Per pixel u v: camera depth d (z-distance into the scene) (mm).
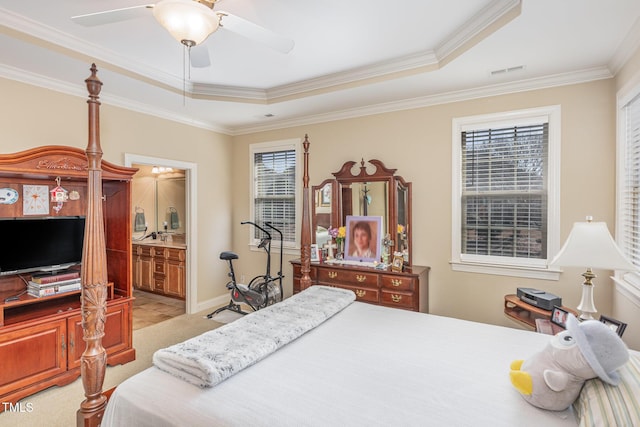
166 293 4836
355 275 3291
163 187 5449
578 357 1106
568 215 2762
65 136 2949
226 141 4680
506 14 1981
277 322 1913
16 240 2465
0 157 2133
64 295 2600
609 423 966
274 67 2963
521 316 2516
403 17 2172
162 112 3781
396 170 3508
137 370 2738
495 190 3098
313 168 4074
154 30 2299
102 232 1569
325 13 2125
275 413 1155
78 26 2238
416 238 3430
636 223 2232
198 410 1196
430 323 2062
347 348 1688
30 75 2697
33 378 2322
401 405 1201
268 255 4062
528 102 2904
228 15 1614
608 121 2617
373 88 3094
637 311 2107
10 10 2039
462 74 2764
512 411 1167
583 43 2215
